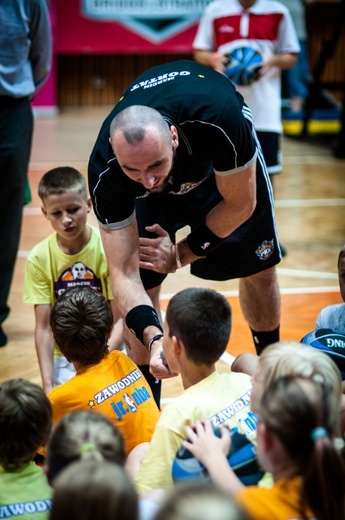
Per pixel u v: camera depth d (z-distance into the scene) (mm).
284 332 7395
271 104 9484
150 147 4281
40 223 11312
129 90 4988
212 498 2111
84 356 4695
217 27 9797
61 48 21656
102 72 22656
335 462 3031
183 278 9062
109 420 3326
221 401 4008
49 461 3219
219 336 4133
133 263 4938
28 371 6695
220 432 3814
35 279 6000
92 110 22531
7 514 3480
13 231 7266
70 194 5750
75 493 2479
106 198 4797
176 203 5523
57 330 4703
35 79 7469
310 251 10117
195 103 4617
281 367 3477
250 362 4996
